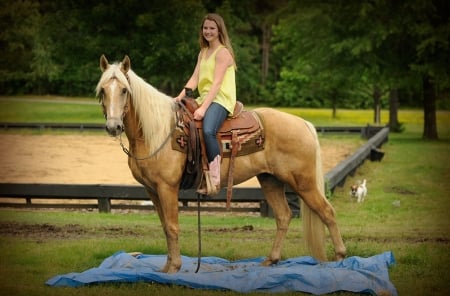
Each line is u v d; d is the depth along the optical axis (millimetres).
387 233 10352
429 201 14320
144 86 6926
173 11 37062
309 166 7480
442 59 29688
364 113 52750
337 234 7551
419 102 61812
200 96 7406
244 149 7273
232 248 8984
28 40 46125
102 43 37094
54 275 7398
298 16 36531
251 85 57562
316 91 55062
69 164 21000
